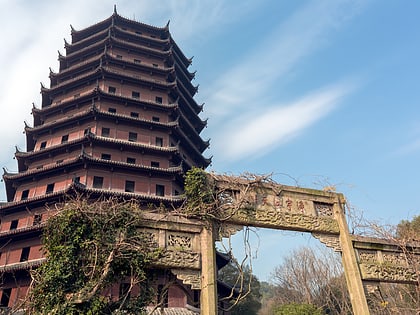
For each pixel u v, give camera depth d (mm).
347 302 42656
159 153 41188
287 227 13898
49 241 10883
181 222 12336
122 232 11102
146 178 39281
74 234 10664
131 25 52625
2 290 32656
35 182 39688
